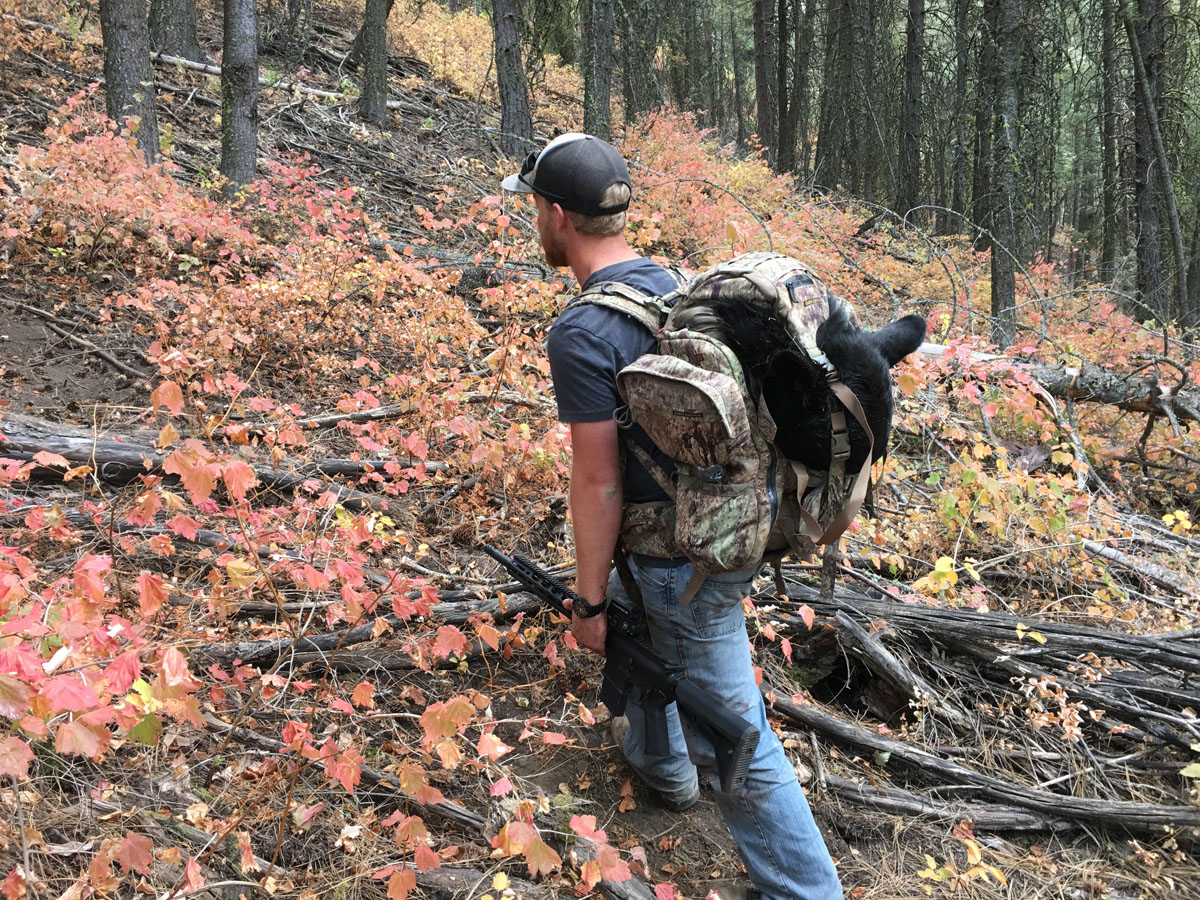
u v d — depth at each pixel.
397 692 2.78
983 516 3.88
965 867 2.57
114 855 1.72
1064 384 5.93
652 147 12.77
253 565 2.84
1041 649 3.17
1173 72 14.59
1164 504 5.54
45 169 6.01
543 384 4.99
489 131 12.06
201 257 6.04
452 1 22.22
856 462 1.92
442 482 3.96
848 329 1.90
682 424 1.82
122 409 4.25
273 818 2.21
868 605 3.24
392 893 1.90
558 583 2.29
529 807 2.06
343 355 5.33
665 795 2.54
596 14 10.47
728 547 1.87
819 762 2.79
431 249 7.51
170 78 10.60
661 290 2.10
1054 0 14.02
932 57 20.66
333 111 11.78
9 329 4.75
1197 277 16.03
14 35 8.73
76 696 1.59
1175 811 2.69
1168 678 3.22
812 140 29.64
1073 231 25.91
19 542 3.00
